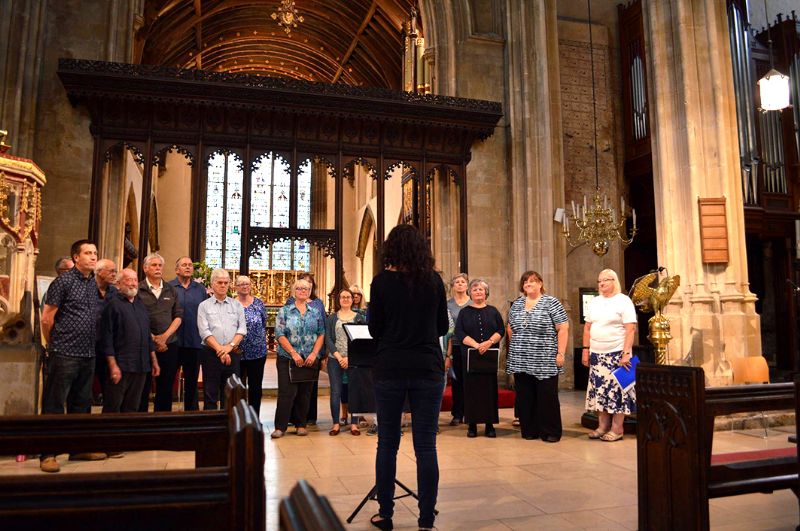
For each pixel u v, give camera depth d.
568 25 14.28
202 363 6.44
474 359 6.56
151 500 1.43
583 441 6.33
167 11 17.36
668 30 8.99
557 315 6.52
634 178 13.99
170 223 25.09
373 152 11.68
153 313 6.10
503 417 8.48
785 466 3.21
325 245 11.31
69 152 10.35
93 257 5.25
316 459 5.35
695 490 2.92
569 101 13.97
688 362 8.23
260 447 1.46
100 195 10.23
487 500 4.03
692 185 8.48
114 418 2.51
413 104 11.52
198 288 6.93
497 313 6.91
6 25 9.67
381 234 11.55
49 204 10.16
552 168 12.52
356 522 3.57
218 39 23.00
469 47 13.03
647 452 3.25
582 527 3.45
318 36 23.44
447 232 12.69
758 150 13.36
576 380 11.99
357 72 25.02
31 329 5.77
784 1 15.89
